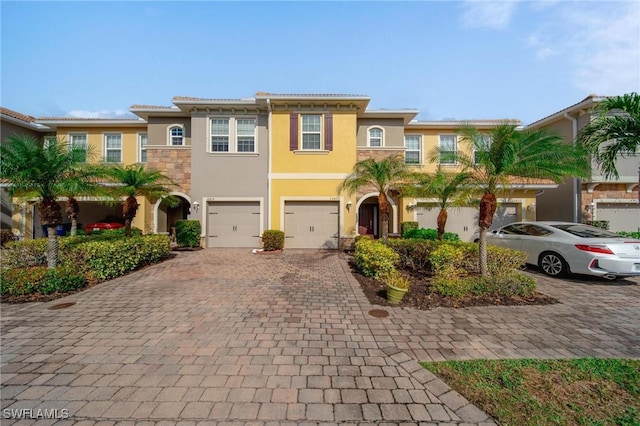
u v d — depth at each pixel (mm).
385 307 5246
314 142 12688
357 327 4383
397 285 5504
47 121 14789
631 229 12930
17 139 6570
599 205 12953
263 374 3127
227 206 12898
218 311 5047
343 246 12352
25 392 2826
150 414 2521
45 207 6641
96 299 5680
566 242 7246
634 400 2648
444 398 2723
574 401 2643
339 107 12539
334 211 12664
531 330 4270
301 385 2936
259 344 3828
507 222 13047
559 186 13680
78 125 15117
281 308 5211
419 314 4902
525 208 12906
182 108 12789
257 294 6055
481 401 2654
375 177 9547
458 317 4758
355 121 12562
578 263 6953
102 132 15352
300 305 5367
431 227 13148
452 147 14969
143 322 4559
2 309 5121
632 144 5176
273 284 6844
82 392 2826
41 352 3609
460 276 6441
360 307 5262
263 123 12867
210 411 2557
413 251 8039
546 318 4715
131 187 9281
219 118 12914
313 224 12664
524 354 3570
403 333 4172
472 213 13164
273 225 12469
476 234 13102
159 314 4895
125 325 4438
